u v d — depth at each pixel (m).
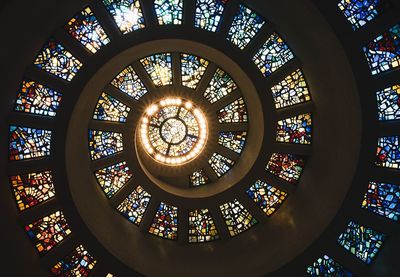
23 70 6.47
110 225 7.75
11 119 6.64
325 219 7.07
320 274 7.29
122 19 6.77
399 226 6.88
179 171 9.09
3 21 5.38
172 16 6.83
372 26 5.77
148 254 7.72
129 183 8.37
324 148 7.49
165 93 8.44
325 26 5.86
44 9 5.95
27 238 7.07
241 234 8.37
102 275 7.23
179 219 8.34
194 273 7.56
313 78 7.12
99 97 7.84
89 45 6.79
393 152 6.53
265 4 6.54
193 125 9.23
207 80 8.33
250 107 8.34
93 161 8.10
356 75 5.96
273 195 8.40
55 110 6.89
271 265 7.30
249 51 7.13
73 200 7.12
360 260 7.17
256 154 8.05
